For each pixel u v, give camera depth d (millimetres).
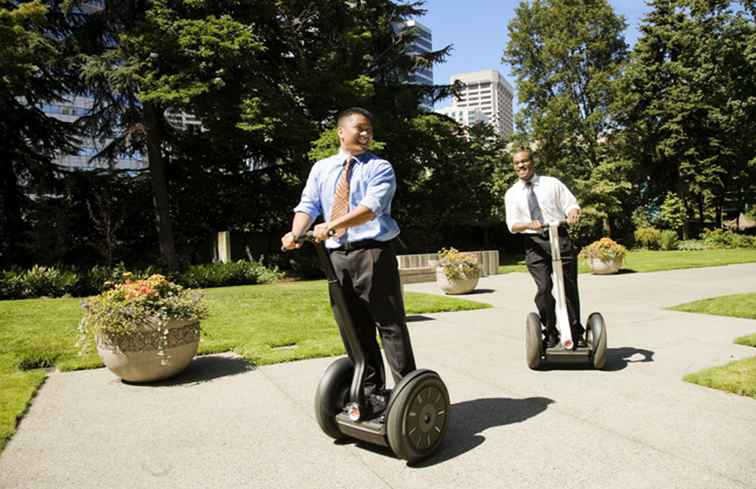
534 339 4727
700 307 8227
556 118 31750
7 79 12633
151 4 16500
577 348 4836
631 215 34562
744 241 29234
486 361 5258
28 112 17859
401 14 24328
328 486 2729
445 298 10008
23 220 18625
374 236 3002
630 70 32438
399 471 2881
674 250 28859
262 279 16203
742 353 5375
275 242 22172
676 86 32500
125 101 18078
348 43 19594
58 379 4969
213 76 16125
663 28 32969
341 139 3133
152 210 20812
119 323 4543
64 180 18953
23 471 2980
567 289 4992
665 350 5562
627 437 3250
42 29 15594
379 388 3273
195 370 5188
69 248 18156
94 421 3787
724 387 4148
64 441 3414
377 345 3270
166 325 4680
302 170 19375
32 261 17672
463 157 25531
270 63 19031
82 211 19109
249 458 3100
